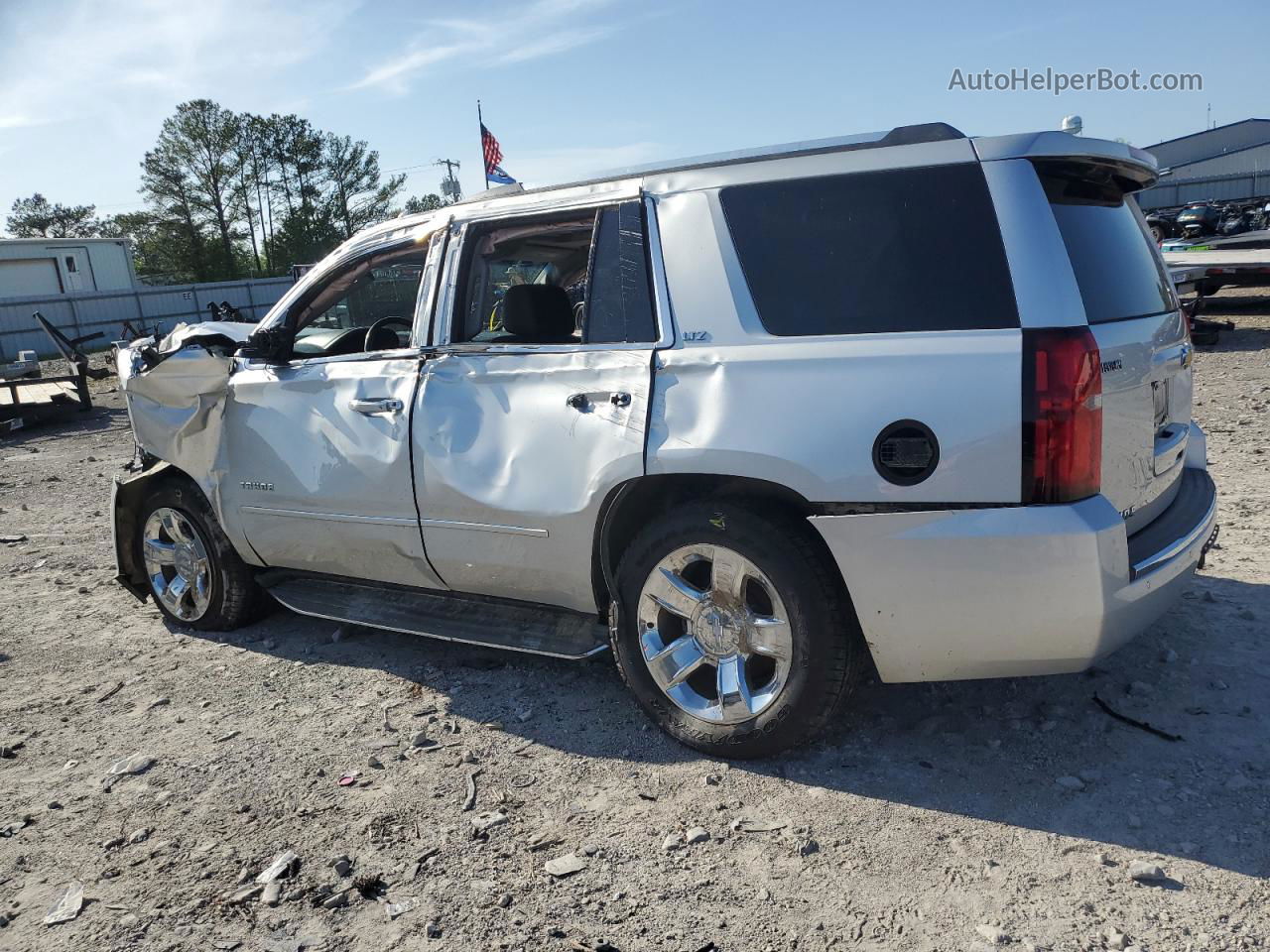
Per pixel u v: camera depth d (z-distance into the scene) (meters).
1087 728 3.34
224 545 4.70
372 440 3.92
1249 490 6.13
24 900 2.77
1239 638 3.95
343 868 2.81
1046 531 2.70
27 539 7.30
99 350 39.97
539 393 3.49
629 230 3.38
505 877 2.75
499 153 11.73
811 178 3.11
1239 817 2.79
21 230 116.56
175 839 3.04
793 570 3.02
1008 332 2.75
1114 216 3.30
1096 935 2.37
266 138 85.56
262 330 4.26
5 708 4.13
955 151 2.93
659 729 3.52
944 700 3.61
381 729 3.69
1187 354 3.57
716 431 3.06
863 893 2.58
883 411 2.84
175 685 4.26
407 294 4.49
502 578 3.73
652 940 2.46
